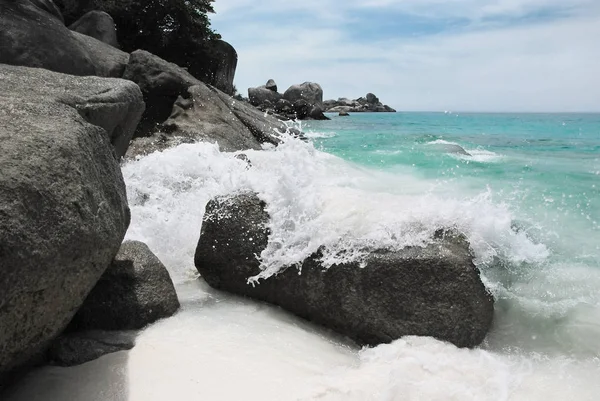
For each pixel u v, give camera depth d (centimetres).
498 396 251
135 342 287
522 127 2206
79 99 413
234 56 2248
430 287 307
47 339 239
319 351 295
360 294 317
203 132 823
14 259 193
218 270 367
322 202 360
